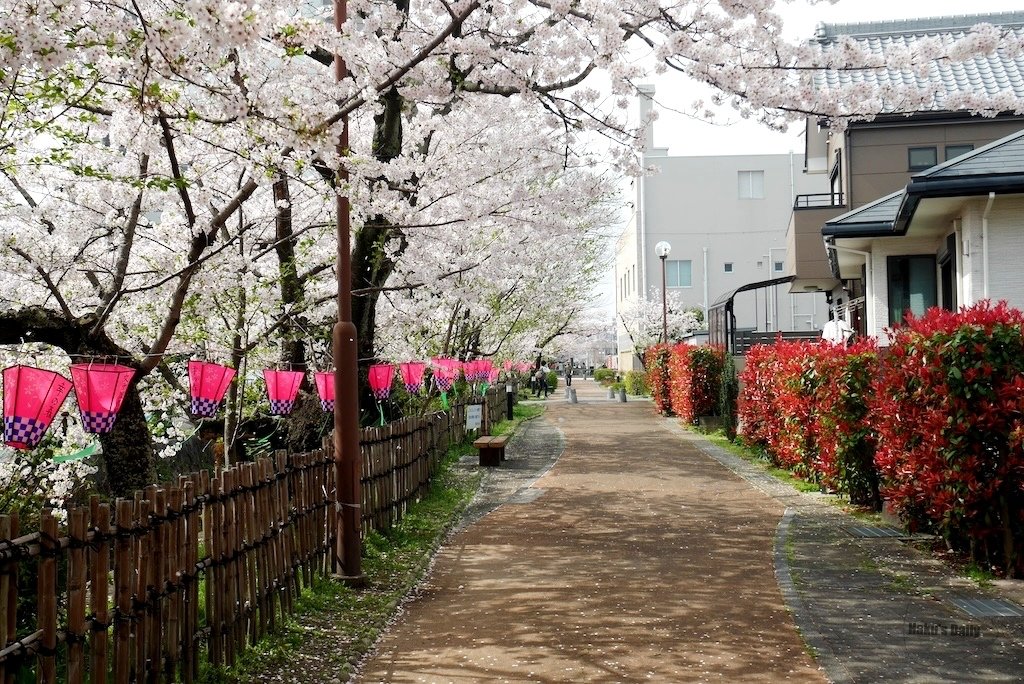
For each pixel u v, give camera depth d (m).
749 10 6.48
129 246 7.07
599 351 77.81
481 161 9.70
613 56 6.73
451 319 16.20
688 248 39.66
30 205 7.87
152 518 4.73
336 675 5.38
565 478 14.38
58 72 5.33
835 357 10.95
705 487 13.10
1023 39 6.49
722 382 19.97
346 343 7.89
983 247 11.17
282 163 6.23
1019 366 7.15
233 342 9.02
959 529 7.51
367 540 9.20
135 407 7.04
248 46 4.57
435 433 14.45
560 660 5.57
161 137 6.49
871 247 15.45
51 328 6.44
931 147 19.48
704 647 5.76
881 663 5.32
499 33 7.73
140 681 4.57
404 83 7.60
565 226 9.88
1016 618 6.16
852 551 8.50
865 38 22.45
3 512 6.48
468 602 7.15
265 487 6.26
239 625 5.72
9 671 3.72
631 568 8.16
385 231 10.16
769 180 39.41
